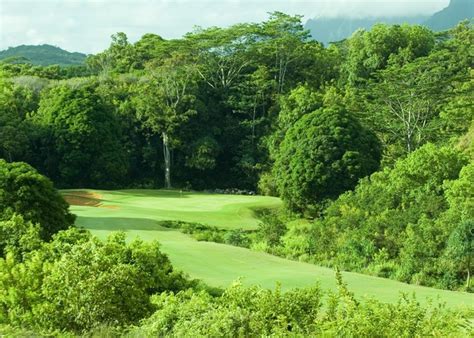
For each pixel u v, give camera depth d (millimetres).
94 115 68562
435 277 29891
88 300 13875
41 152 68562
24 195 28922
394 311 10672
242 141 76438
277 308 12312
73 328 13789
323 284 26188
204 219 48656
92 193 61844
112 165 68625
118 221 43625
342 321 10125
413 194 37188
